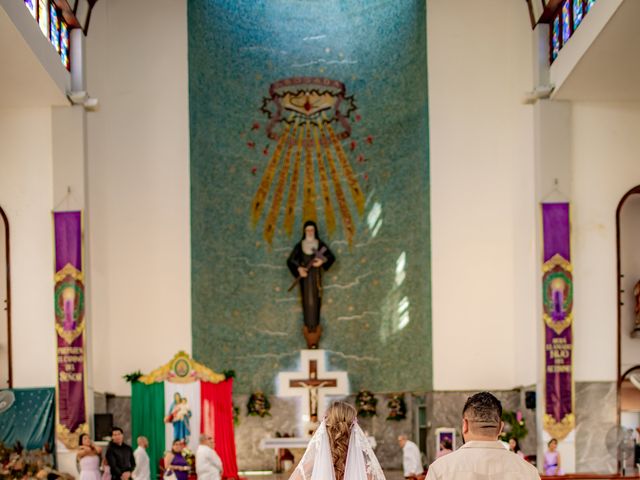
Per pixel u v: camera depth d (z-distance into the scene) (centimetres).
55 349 1623
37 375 1623
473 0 1922
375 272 2000
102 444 1595
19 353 1628
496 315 1866
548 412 1625
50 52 1516
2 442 1580
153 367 1852
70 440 1595
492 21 1912
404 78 1978
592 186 1678
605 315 1658
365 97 2036
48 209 1652
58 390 1608
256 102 2039
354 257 2025
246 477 1841
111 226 1875
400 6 1984
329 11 2064
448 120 1902
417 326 1927
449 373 1856
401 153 1981
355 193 2033
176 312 1869
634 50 1436
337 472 518
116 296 1864
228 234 1994
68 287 1625
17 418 1592
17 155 1656
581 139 1684
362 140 2033
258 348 1997
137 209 1884
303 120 2058
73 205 1647
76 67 1662
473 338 1864
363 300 2006
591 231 1670
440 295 1873
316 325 1981
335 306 2017
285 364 2006
